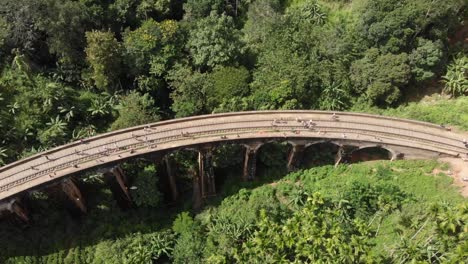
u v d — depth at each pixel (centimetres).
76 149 5988
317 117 6588
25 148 6706
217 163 6712
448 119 6756
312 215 5753
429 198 5938
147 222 6394
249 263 5647
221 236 6016
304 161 6756
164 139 6119
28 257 5791
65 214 6328
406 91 7325
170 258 6041
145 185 6391
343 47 7294
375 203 6009
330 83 7244
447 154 6244
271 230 5741
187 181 7081
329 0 8269
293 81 7000
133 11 7912
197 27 7550
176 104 7112
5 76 7106
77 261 5884
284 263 5441
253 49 7788
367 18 7144
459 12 7431
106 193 6644
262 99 7044
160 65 7256
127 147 6006
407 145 6238
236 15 8562
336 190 6241
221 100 7088
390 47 7031
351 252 5378
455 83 6988
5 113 6756
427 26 7131
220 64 7312
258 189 6575
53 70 7506
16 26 7025
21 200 5803
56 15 6856
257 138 6162
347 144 6309
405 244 5488
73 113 7144
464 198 5803
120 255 5938
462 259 4969
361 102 7319
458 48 7450
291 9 8369
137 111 6831
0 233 5853
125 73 7581
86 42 7331
